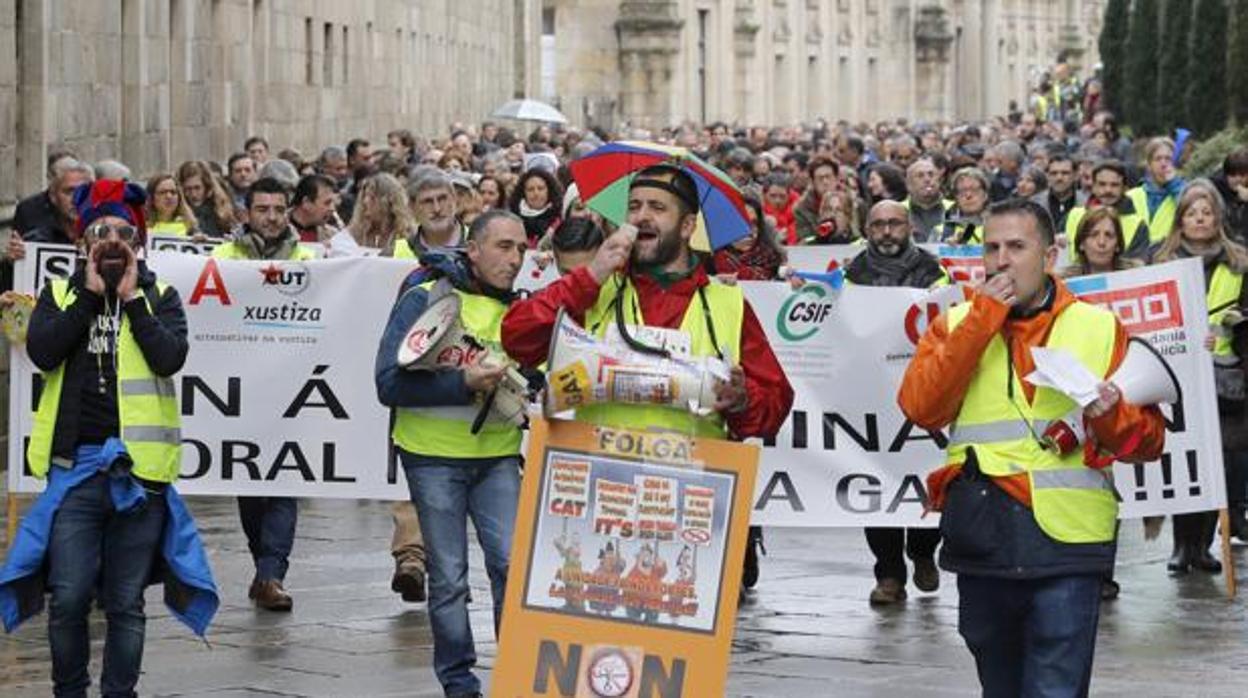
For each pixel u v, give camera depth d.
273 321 15.94
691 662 10.25
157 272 15.88
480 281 12.65
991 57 124.56
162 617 15.70
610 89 87.12
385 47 54.75
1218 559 17.83
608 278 10.58
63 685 12.20
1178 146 22.61
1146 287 15.85
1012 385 10.43
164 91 33.59
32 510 12.12
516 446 12.79
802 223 26.00
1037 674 10.44
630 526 10.29
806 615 15.84
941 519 10.63
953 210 24.14
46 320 12.05
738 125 83.25
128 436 12.08
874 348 15.94
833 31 103.50
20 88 26.83
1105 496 10.45
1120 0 69.31
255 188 16.69
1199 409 15.84
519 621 10.32
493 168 26.23
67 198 18.61
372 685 13.60
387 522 19.88
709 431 10.66
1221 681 13.81
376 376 12.59
